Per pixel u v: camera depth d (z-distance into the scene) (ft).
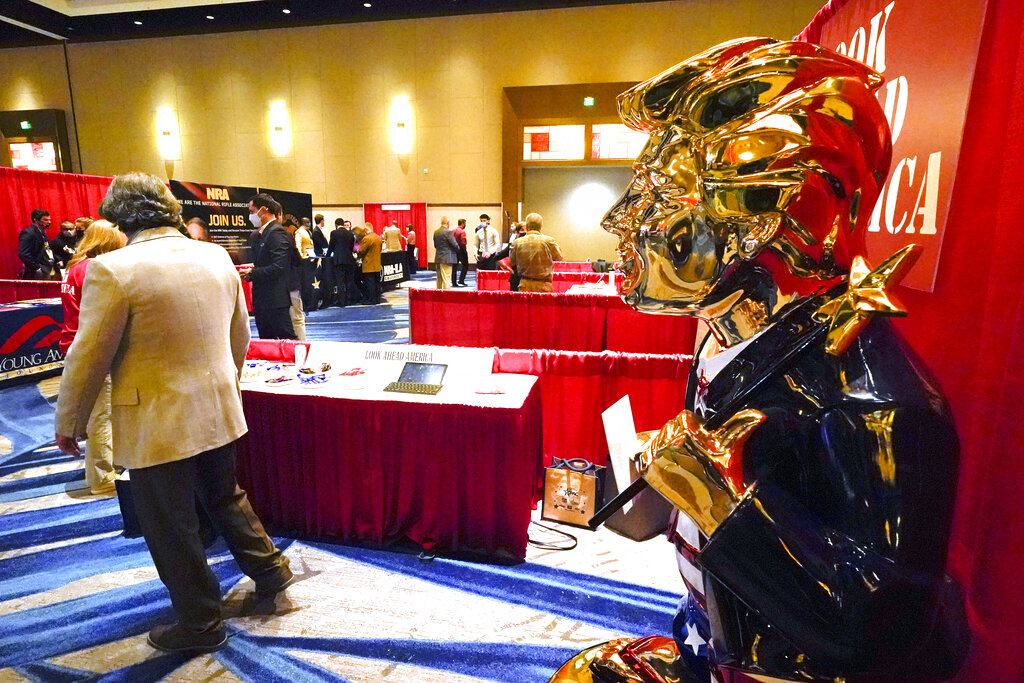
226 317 5.40
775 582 1.55
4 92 44.52
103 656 5.50
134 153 44.34
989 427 2.12
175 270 4.86
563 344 15.70
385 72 40.50
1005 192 2.03
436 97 40.32
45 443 11.42
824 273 1.67
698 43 36.63
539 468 8.20
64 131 44.39
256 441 7.47
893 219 3.31
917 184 2.99
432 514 7.06
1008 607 1.91
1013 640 1.89
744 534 1.58
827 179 1.54
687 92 1.61
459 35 39.09
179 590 5.31
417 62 40.01
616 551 7.20
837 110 1.50
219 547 7.46
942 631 1.85
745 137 1.51
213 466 5.64
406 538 7.38
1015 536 1.88
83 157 44.88
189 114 43.06
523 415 6.68
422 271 43.39
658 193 1.75
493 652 5.49
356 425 7.04
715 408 1.86
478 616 6.00
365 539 7.38
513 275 18.63
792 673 1.69
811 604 1.52
